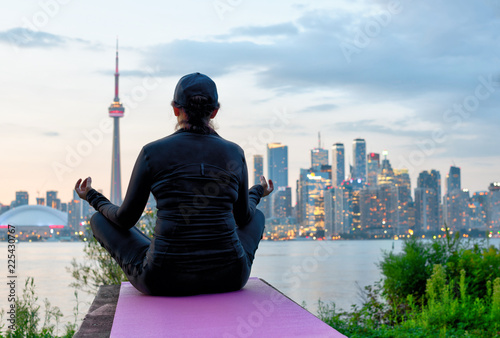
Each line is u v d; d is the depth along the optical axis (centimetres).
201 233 307
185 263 304
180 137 320
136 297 311
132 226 333
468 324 681
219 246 312
